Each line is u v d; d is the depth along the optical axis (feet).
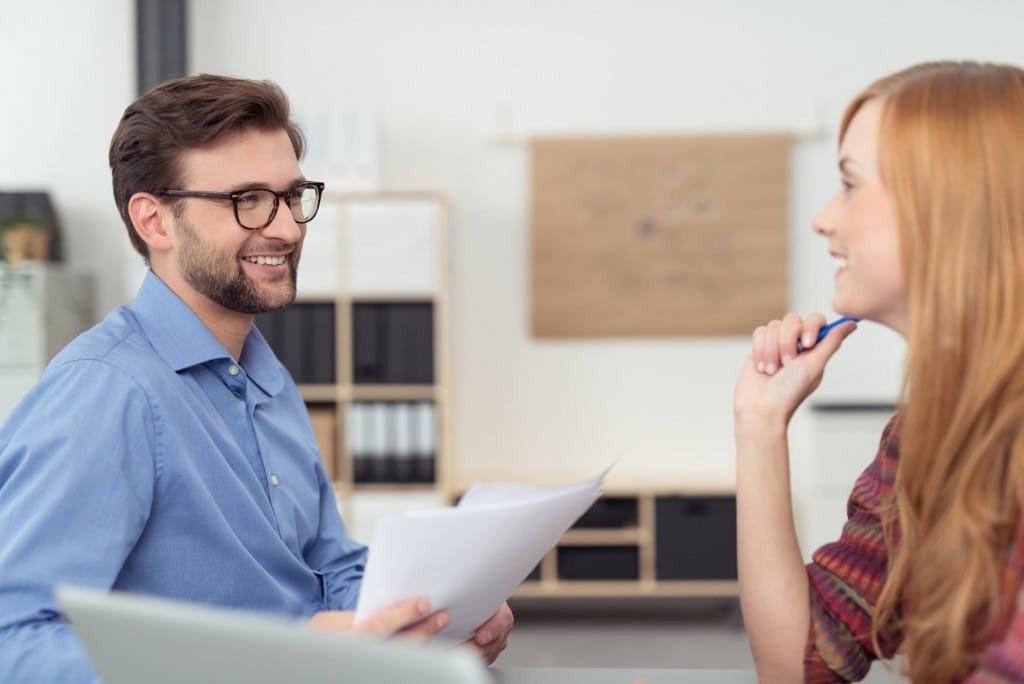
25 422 4.30
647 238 16.31
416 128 16.44
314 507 5.52
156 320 4.83
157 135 4.75
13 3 16.44
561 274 16.39
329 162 15.43
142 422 4.37
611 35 16.33
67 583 4.03
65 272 15.46
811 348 4.45
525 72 16.38
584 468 16.60
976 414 3.41
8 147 16.49
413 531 3.54
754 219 16.21
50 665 3.78
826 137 16.26
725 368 16.47
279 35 16.38
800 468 15.84
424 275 15.34
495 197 16.49
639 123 16.35
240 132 4.77
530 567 4.27
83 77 16.49
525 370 16.60
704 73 16.29
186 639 2.73
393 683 2.48
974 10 16.06
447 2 16.37
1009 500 3.26
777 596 4.17
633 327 16.39
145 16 15.47
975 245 3.44
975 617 3.33
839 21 16.17
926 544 3.47
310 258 15.33
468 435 16.62
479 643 4.68
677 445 16.52
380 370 15.44
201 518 4.54
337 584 5.52
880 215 3.65
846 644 4.05
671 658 13.92
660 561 15.37
